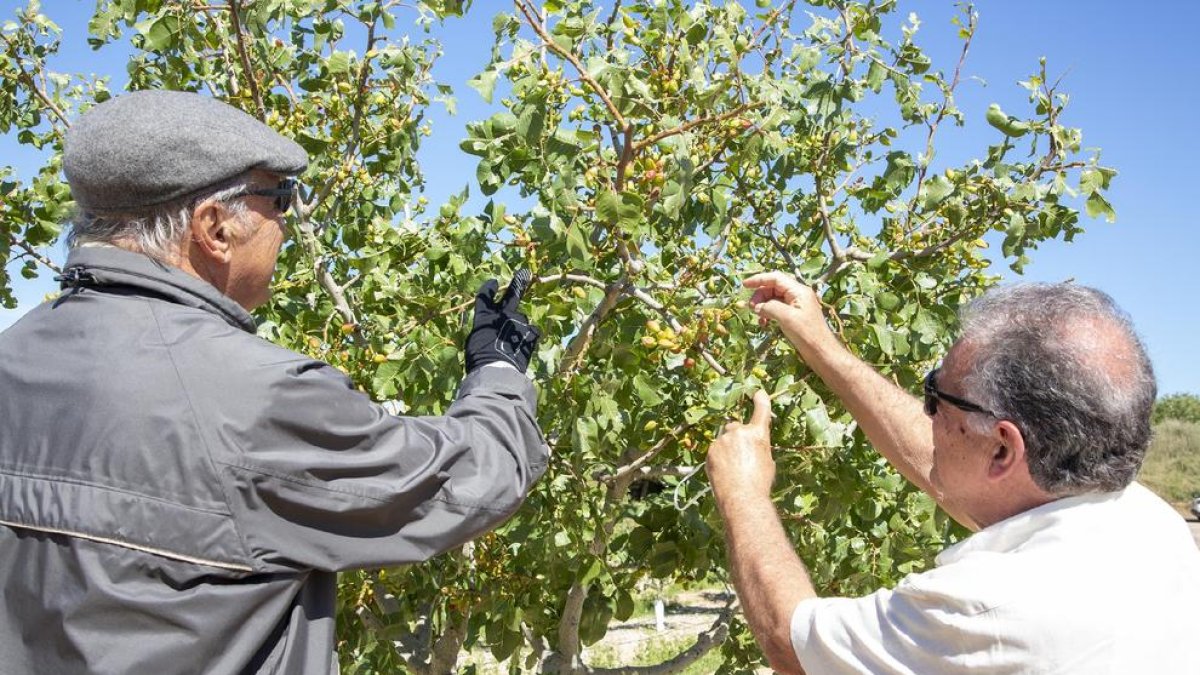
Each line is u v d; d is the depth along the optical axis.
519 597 3.88
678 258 3.65
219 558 1.31
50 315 1.43
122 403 1.30
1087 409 1.39
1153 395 1.44
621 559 4.48
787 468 3.03
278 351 1.41
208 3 3.56
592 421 2.90
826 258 3.82
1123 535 1.40
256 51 3.75
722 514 1.91
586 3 3.26
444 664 4.24
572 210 2.70
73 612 1.26
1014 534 1.46
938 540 3.51
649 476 3.45
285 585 1.37
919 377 3.32
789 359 3.12
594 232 3.05
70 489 1.29
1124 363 1.42
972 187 3.35
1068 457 1.41
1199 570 1.44
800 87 3.53
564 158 2.67
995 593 1.36
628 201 2.57
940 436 1.59
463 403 1.63
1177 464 24.52
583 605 3.72
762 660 4.39
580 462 3.21
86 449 1.30
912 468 2.25
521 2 2.56
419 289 3.23
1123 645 1.31
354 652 3.71
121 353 1.34
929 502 3.38
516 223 2.96
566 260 2.92
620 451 3.26
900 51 3.78
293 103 3.88
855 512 3.77
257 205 1.51
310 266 3.60
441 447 1.50
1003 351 1.46
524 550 3.78
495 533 3.70
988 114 3.29
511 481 1.57
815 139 3.69
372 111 4.23
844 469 3.27
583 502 3.29
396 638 3.67
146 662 1.26
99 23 3.47
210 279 1.50
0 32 4.22
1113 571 1.36
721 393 2.44
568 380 2.99
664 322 2.87
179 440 1.30
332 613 1.50
